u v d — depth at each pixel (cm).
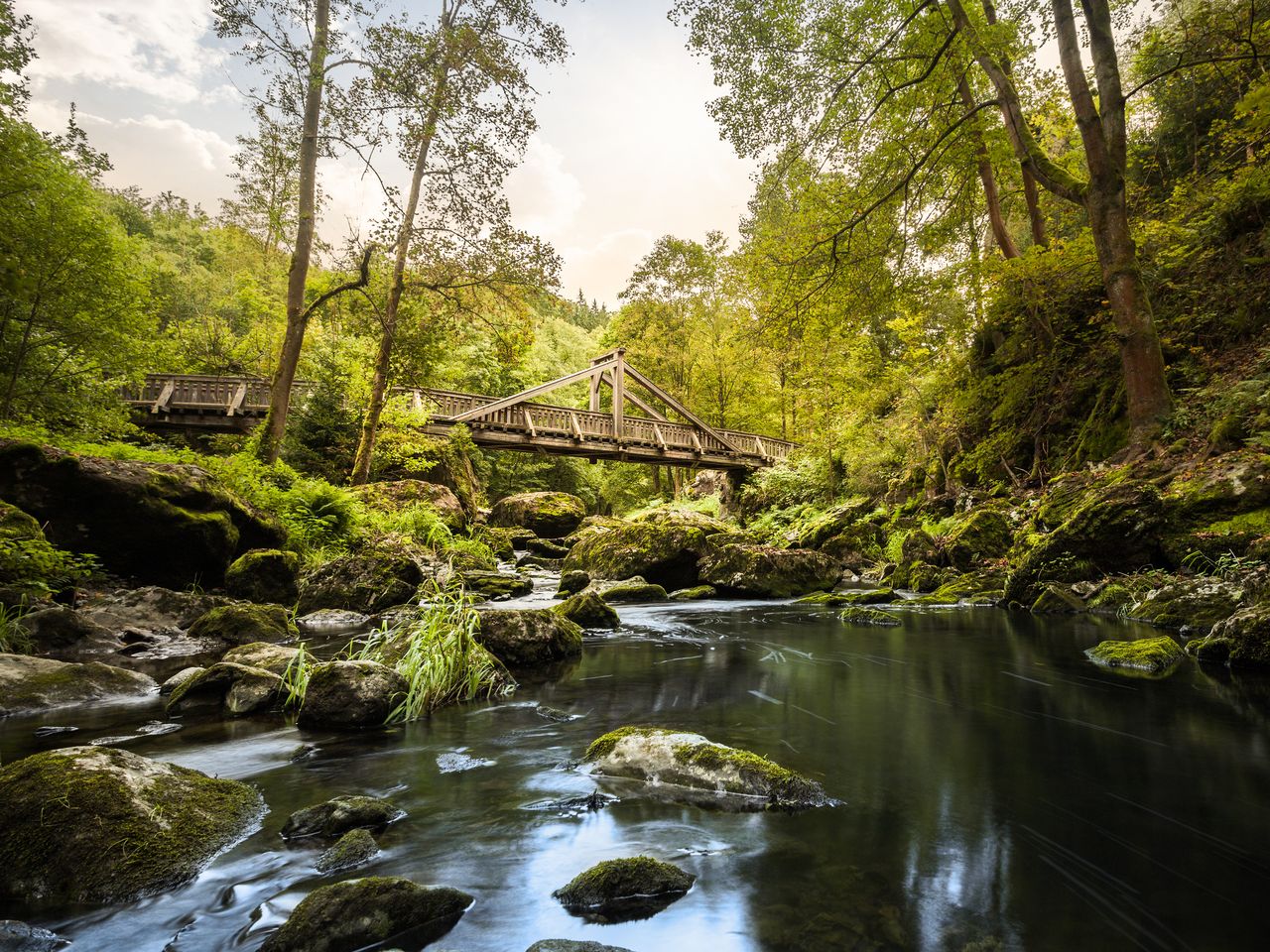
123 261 1180
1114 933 112
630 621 655
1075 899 124
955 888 129
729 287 2173
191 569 693
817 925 117
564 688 347
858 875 136
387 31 1177
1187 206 1121
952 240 1409
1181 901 123
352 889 122
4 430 712
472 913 125
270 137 1326
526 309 1546
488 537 1641
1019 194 1530
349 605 693
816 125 1243
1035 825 160
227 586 702
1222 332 943
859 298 1282
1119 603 591
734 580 952
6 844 144
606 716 286
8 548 479
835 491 1914
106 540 634
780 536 1880
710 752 200
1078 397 1144
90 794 159
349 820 165
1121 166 899
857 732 251
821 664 402
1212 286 1002
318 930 115
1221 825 158
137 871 140
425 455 1986
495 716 291
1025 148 1046
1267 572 445
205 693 317
